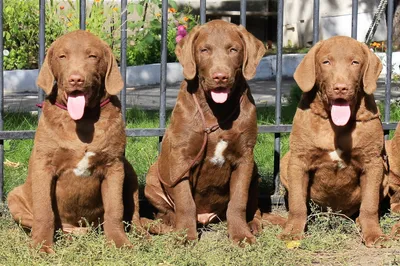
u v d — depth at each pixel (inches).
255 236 94.5
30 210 92.6
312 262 87.4
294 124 94.7
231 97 93.3
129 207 96.0
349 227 95.7
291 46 321.1
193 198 97.5
